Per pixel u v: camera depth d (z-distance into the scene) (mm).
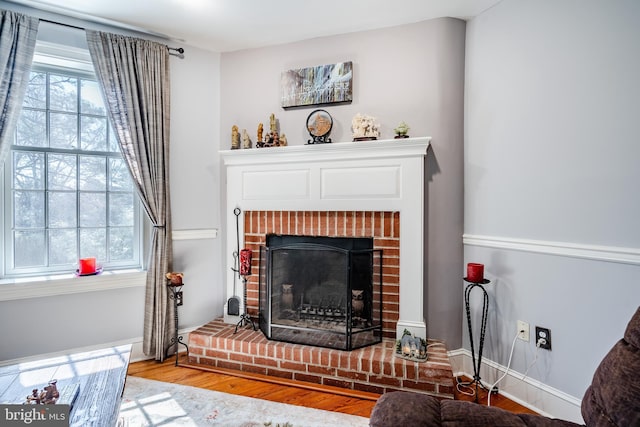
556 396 1848
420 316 2281
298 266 2521
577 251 1755
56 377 1471
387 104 2475
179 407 1937
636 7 1548
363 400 2031
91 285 2406
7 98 2119
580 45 1752
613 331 1630
